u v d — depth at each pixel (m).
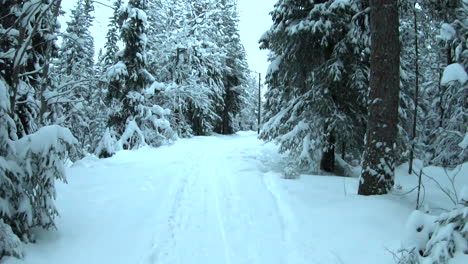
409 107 13.49
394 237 5.45
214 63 36.09
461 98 9.88
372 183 7.64
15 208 4.97
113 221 6.52
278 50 13.12
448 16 9.64
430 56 15.72
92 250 5.28
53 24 7.33
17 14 6.74
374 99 7.61
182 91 29.06
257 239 5.99
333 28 11.27
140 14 19.66
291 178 9.95
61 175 5.29
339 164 13.60
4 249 4.46
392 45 7.47
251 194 8.61
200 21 35.41
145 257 5.20
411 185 10.48
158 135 21.06
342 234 5.82
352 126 11.91
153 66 25.39
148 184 9.40
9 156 4.93
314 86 11.93
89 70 28.92
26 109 8.38
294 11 12.21
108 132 19.33
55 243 5.35
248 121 64.44
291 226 6.46
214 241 5.93
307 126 11.96
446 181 10.66
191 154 16.50
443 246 4.34
